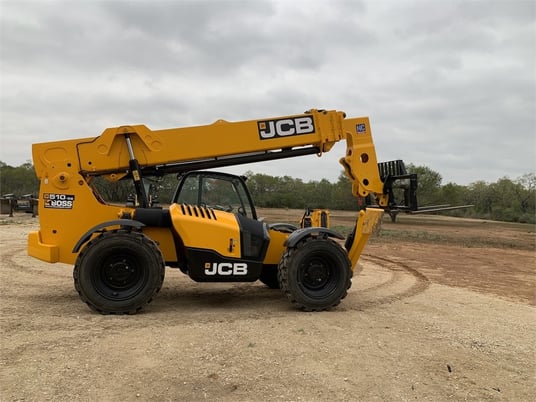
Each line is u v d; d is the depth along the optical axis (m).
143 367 4.02
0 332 4.92
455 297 7.71
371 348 4.73
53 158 6.59
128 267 6.00
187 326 5.36
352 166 7.34
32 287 7.73
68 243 6.54
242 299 7.21
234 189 7.09
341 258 6.50
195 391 3.60
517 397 3.71
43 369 3.90
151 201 7.10
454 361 4.46
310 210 8.22
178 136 6.86
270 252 7.18
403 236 19.84
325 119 7.30
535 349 4.95
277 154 7.27
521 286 9.10
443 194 41.62
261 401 3.46
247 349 4.56
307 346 4.72
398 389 3.76
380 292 8.01
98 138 6.66
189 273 6.44
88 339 4.75
